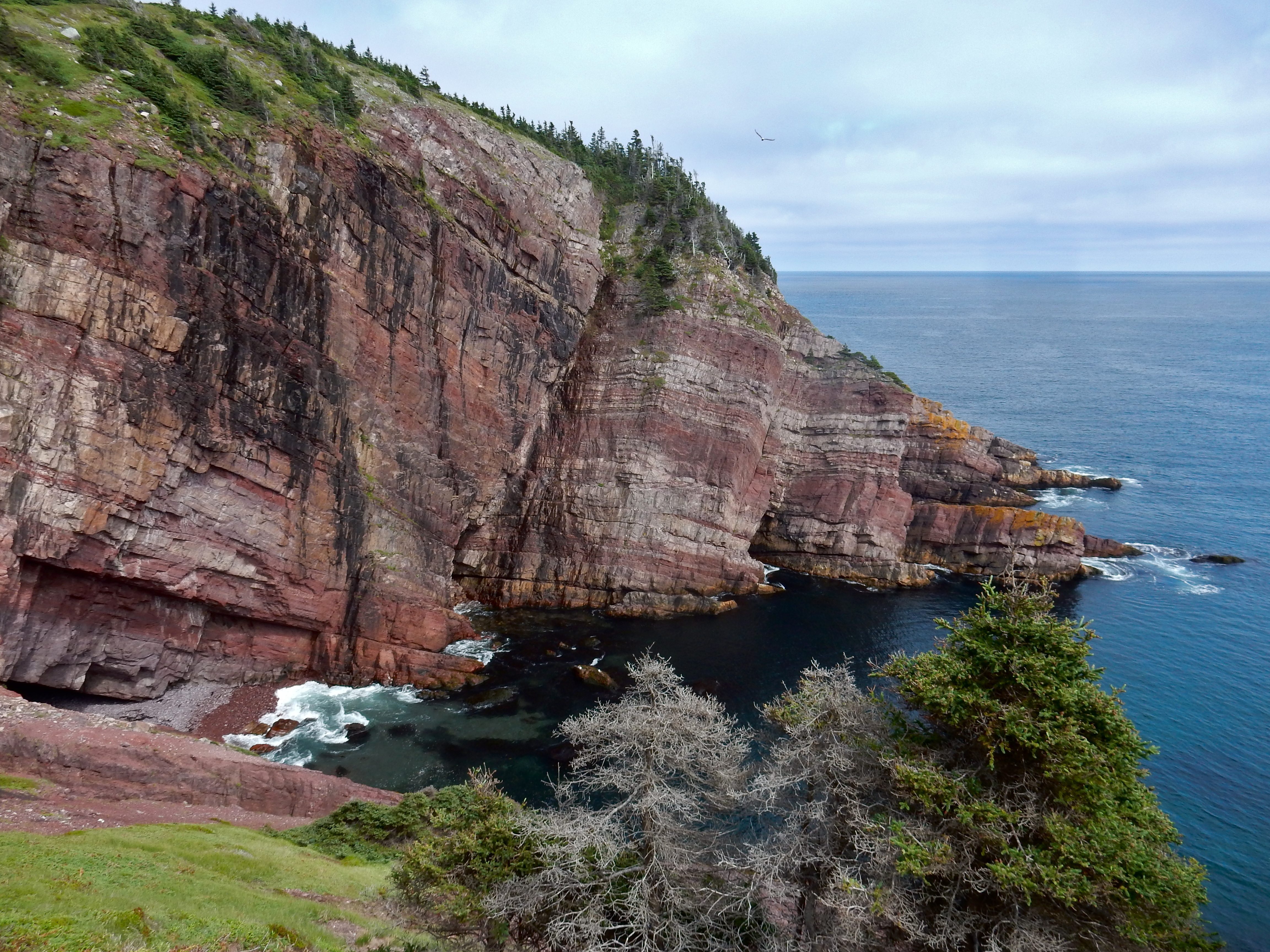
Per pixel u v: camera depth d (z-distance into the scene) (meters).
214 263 42.34
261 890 22.91
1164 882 19.12
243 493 45.12
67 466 37.88
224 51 49.38
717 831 23.89
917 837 20.36
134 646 42.53
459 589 66.94
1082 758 19.23
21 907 16.45
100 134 38.94
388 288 52.16
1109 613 66.50
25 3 45.34
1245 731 47.66
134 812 28.73
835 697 23.91
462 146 62.44
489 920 21.33
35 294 37.09
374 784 39.88
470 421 59.97
